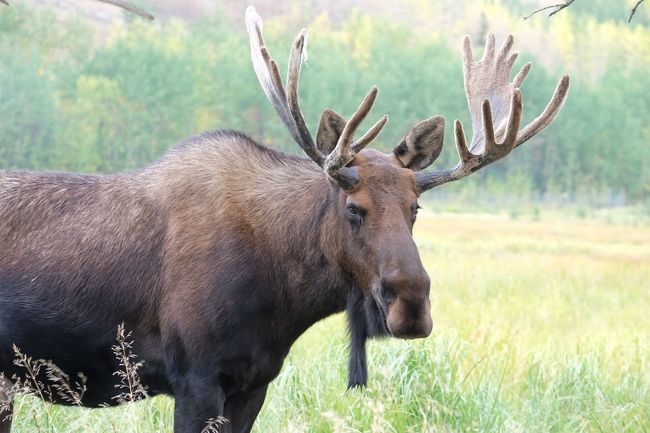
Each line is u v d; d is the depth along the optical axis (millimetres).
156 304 11852
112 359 12078
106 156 191000
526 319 30922
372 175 11055
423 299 10438
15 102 169375
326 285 11664
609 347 21750
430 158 11648
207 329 11438
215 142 12391
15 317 12000
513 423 14602
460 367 16844
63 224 12273
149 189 12219
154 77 199000
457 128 11047
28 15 195500
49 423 13797
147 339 11984
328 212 11508
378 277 10781
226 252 11602
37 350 12086
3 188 12570
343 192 11211
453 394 15203
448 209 184375
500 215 174625
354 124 10641
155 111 196625
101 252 12031
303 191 11852
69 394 12297
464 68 12930
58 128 174500
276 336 11828
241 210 11844
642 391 16812
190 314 11492
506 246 79750
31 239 12250
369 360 15789
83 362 12133
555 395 16516
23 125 170875
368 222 10906
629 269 57219
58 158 174750
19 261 12133
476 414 14875
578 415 15531
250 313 11562
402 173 11156
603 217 185125
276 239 11734
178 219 11898
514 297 37656
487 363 17953
